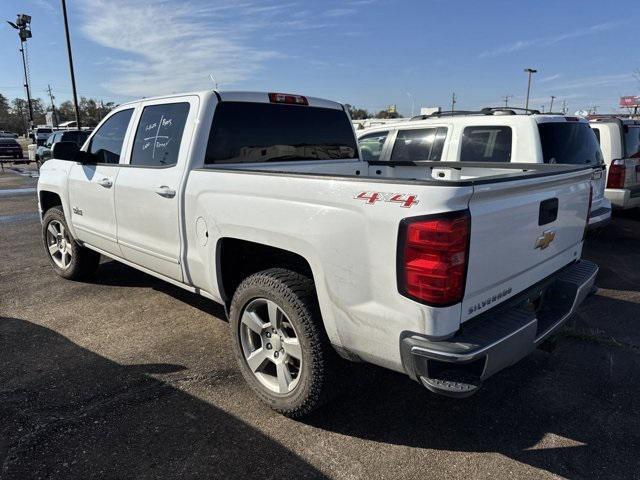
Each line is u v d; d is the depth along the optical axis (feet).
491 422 9.92
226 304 11.46
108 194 14.26
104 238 15.02
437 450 9.06
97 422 9.73
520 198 8.57
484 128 19.92
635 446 9.20
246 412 10.14
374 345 8.16
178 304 16.01
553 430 9.68
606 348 13.19
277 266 10.64
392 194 7.58
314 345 9.04
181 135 12.00
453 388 7.43
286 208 9.07
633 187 25.70
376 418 10.00
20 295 16.84
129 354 12.59
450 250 7.16
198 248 11.34
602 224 20.77
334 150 15.02
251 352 10.44
